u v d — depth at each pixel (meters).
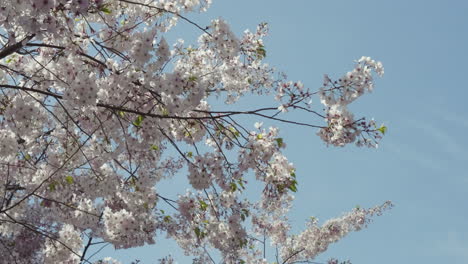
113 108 5.45
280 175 6.56
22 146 6.62
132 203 7.14
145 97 5.98
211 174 6.30
